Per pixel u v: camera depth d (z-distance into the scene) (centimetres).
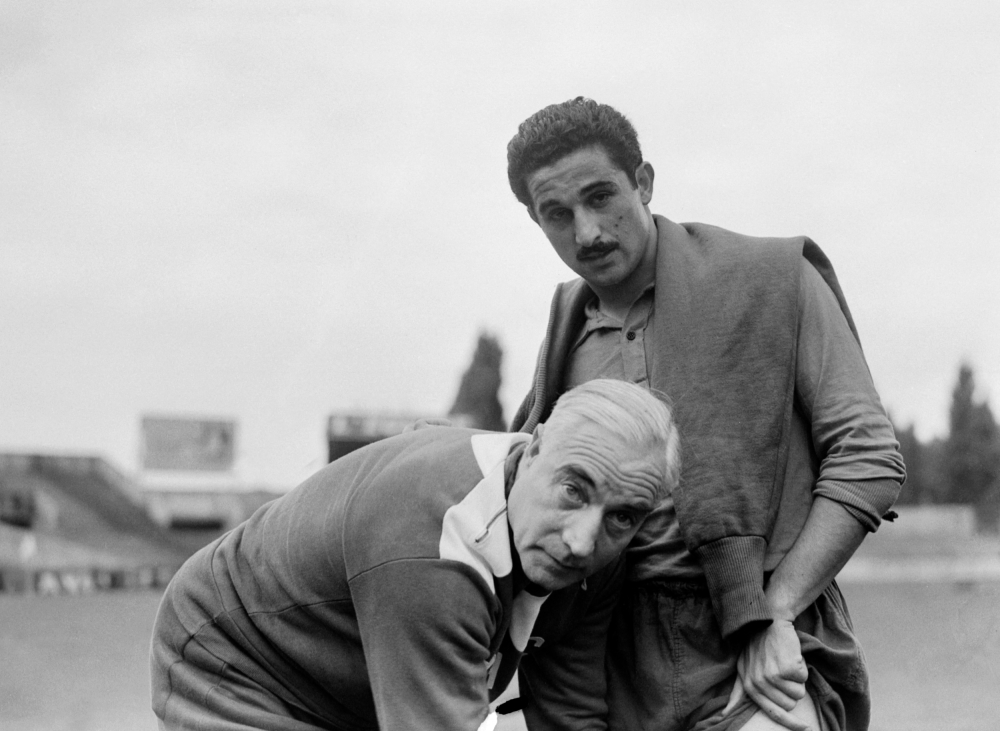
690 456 216
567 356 244
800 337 221
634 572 224
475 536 175
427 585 173
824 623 221
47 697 903
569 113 219
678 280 226
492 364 3766
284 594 189
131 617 1619
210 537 3412
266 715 189
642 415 175
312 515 189
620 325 235
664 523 222
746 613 209
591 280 228
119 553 3044
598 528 174
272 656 191
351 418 1711
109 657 1145
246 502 3516
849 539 211
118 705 873
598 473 172
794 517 219
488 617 177
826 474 215
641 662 225
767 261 223
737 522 212
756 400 217
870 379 222
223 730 188
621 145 220
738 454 215
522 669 233
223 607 195
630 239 223
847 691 221
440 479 179
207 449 3616
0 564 2705
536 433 182
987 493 3219
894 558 2430
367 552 177
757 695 211
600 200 220
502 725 247
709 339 221
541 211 224
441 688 173
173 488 3447
